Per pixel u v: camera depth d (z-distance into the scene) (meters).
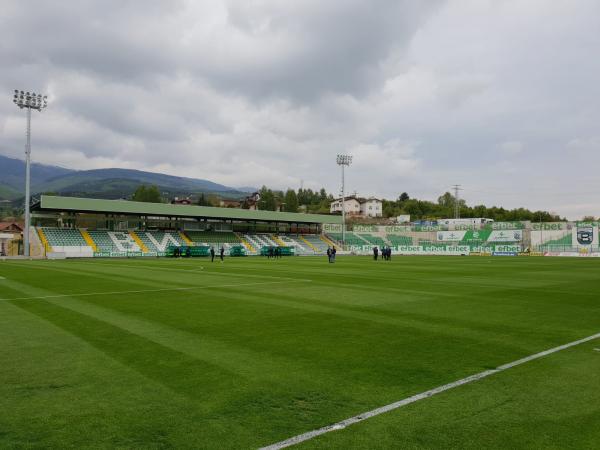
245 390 6.23
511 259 58.06
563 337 9.84
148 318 12.19
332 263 44.94
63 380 6.69
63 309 13.75
